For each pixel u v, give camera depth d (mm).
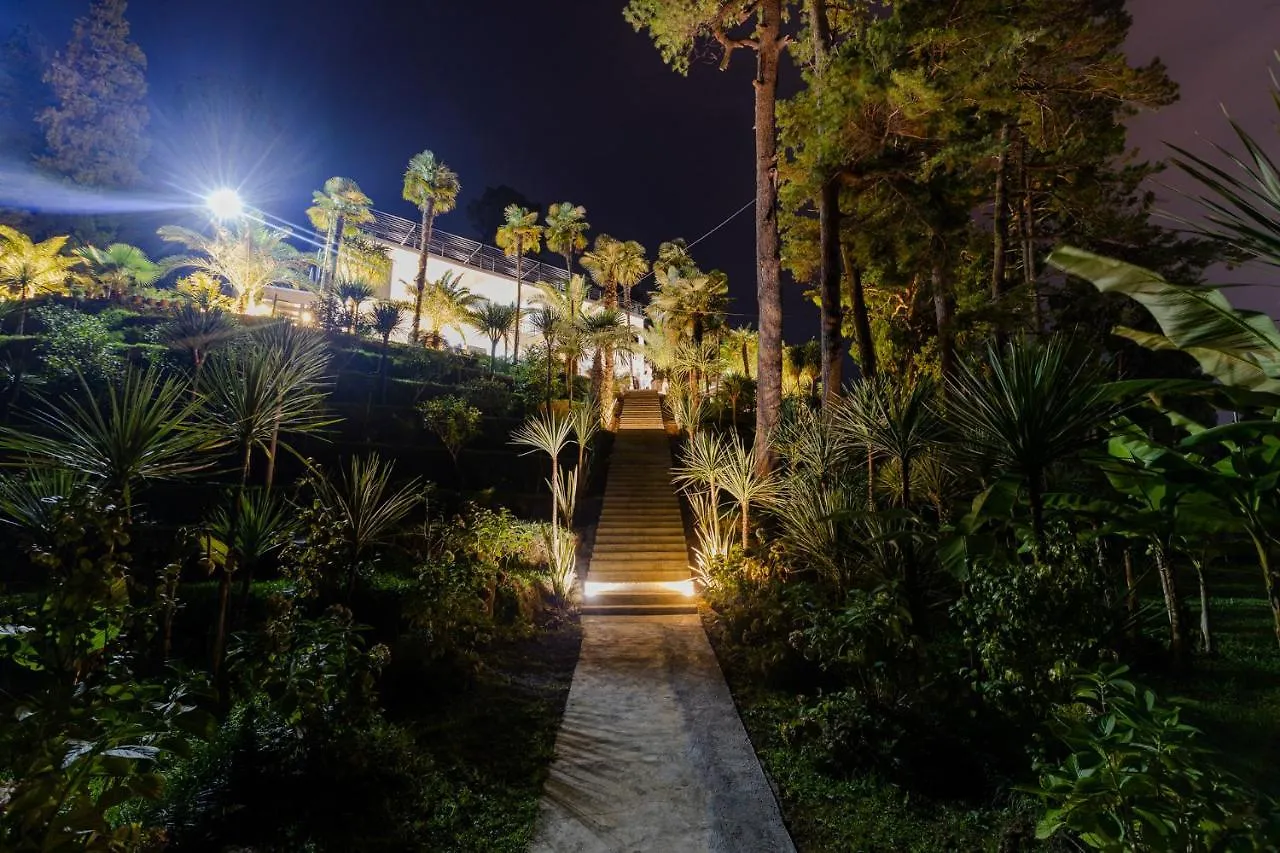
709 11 13094
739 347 29734
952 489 7484
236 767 3791
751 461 9695
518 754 4723
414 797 3951
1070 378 4309
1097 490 5941
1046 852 3148
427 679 5586
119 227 23172
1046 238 15242
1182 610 6336
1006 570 4379
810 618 5445
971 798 4000
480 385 16516
